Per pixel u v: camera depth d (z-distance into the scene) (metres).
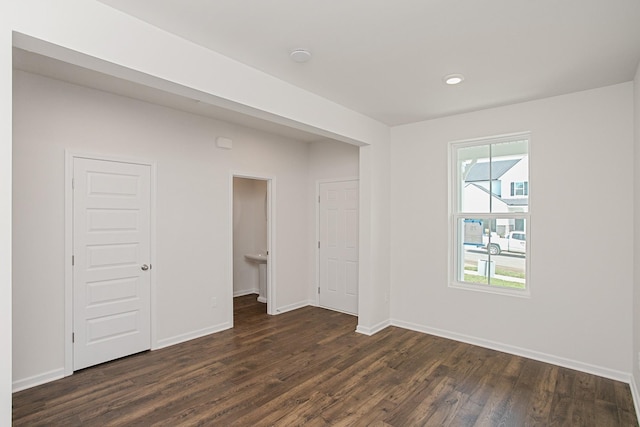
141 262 3.61
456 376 3.11
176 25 2.15
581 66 2.70
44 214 2.97
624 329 3.02
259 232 6.36
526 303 3.52
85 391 2.82
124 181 3.48
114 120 3.40
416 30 2.20
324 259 5.45
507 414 2.53
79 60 1.94
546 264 3.41
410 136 4.36
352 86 3.13
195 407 2.60
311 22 2.11
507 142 3.74
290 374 3.14
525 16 2.03
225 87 2.54
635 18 2.04
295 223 5.41
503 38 2.29
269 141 4.97
